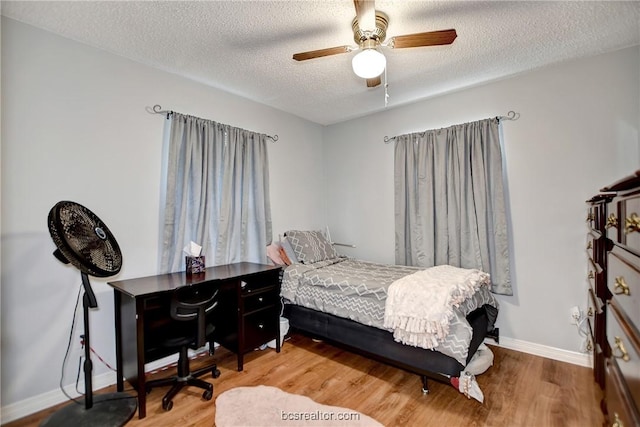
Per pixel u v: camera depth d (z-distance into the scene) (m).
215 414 1.93
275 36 2.19
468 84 3.03
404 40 1.85
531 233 2.76
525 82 2.80
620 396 1.04
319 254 3.48
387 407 1.98
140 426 1.81
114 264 1.95
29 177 1.99
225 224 2.98
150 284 2.16
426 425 1.81
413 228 3.39
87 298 1.87
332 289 2.64
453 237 3.08
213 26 2.06
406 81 2.95
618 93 2.40
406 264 3.46
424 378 2.13
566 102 2.61
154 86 2.63
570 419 1.84
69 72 2.17
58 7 1.85
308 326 2.83
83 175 2.22
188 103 2.86
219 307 2.70
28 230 1.98
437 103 3.34
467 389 1.94
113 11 1.89
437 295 2.01
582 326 2.53
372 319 2.35
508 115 2.88
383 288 2.33
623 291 1.08
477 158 2.95
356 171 4.06
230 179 3.05
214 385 2.26
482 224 2.90
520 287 2.81
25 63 1.99
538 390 2.15
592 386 2.18
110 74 2.37
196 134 2.80
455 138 3.11
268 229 3.46
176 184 2.68
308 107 3.67
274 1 1.82
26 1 1.78
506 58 2.53
